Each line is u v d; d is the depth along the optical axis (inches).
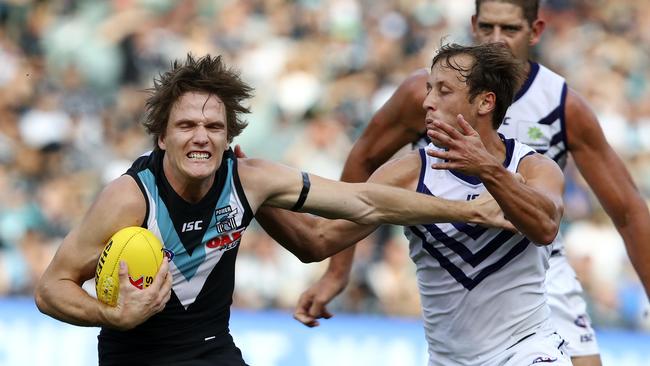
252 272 913.5
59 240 961.5
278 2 1218.0
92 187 1021.2
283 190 385.7
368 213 392.5
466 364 424.8
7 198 978.1
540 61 1215.6
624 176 498.6
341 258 491.2
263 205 392.2
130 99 1111.0
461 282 414.6
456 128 401.1
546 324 423.2
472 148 366.9
